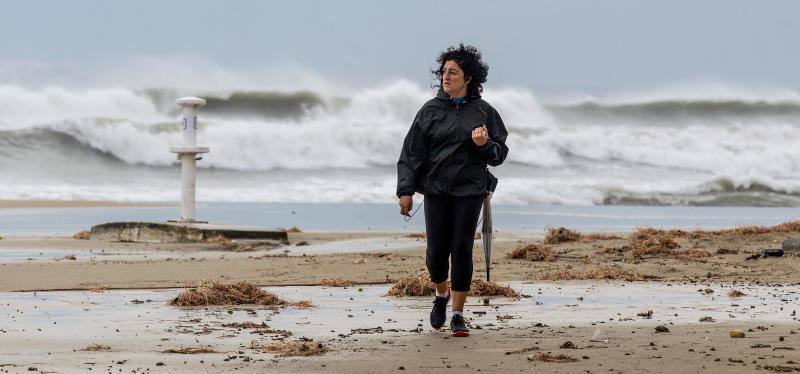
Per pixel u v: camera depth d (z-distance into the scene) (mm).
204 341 13102
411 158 14133
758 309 17031
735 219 55125
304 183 83562
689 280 22547
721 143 101875
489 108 14117
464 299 13852
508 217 53781
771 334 13445
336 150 95375
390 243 34562
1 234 39344
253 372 10672
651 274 23812
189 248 33531
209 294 17734
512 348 12273
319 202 72625
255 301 17875
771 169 98188
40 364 11211
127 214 54750
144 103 102375
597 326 14586
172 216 53500
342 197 74750
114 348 12461
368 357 11617
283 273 23781
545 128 100688
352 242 35250
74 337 13453
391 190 77750
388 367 10938
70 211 56625
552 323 15039
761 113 118625
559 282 22172
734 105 119500
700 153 99812
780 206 78125
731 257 26906
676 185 82688
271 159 92625
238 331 14125
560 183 81312
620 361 11156
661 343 12547
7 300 18219
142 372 10688
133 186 80500
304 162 93375
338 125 97688
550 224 47906
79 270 24109
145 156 90062
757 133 107125
